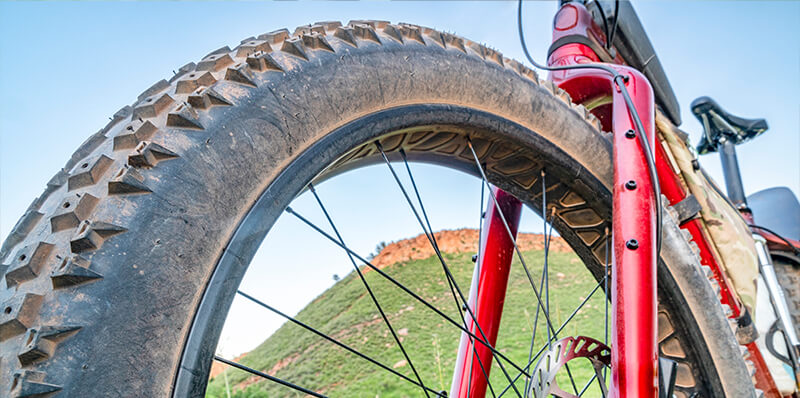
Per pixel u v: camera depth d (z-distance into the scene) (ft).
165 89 2.31
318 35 2.52
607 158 3.69
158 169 1.84
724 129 6.62
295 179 2.19
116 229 1.69
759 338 4.87
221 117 2.05
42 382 1.47
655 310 2.81
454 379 3.30
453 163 3.49
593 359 2.93
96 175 1.83
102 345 1.58
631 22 4.66
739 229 4.69
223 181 1.96
